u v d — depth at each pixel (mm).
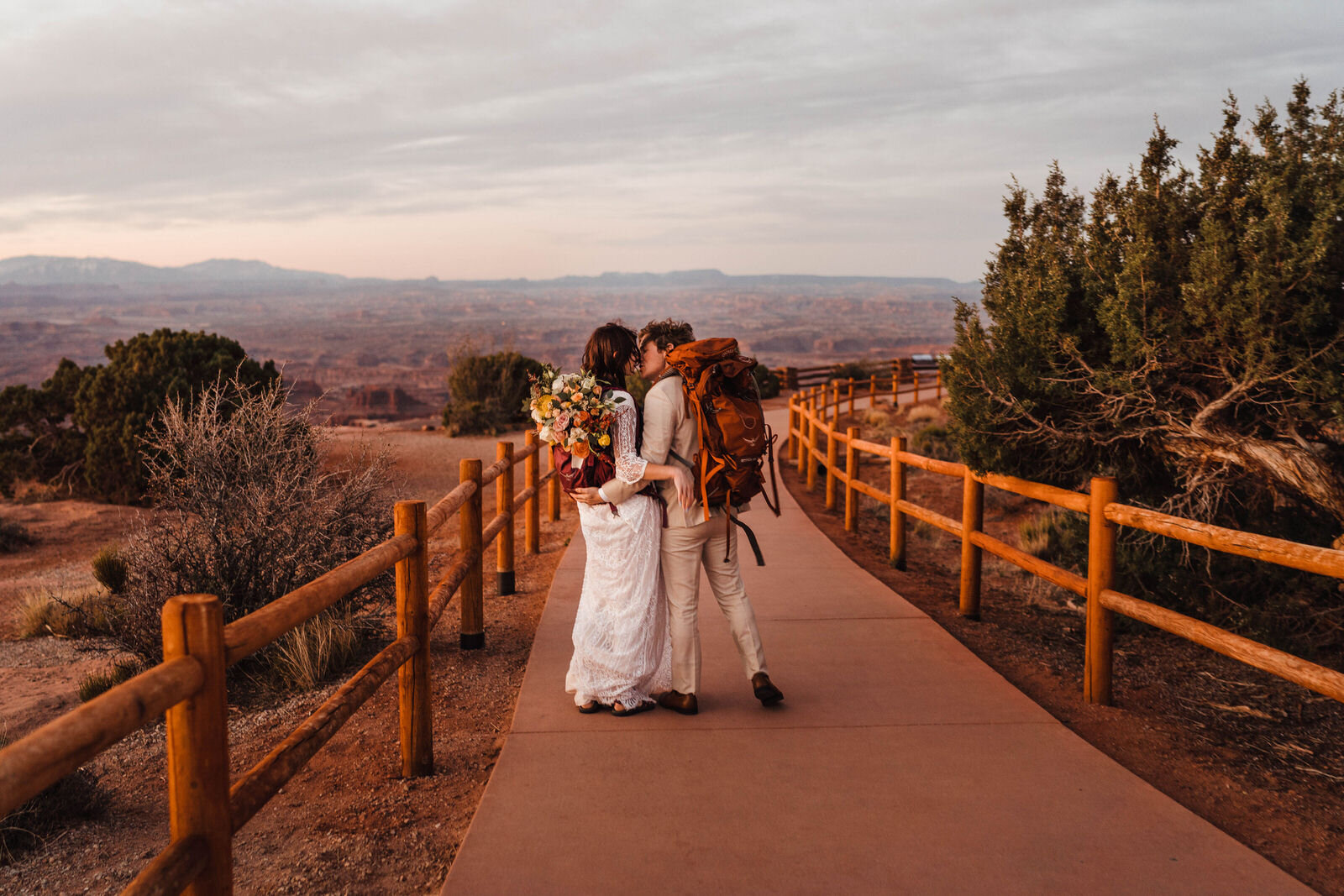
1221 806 3227
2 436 15055
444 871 2783
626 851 2764
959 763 3424
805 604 5922
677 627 3887
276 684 4875
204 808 1790
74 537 11680
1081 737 3734
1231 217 4738
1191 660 5051
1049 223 5961
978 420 5305
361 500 5926
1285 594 5258
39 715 4828
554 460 3854
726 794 3154
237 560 5152
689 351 3617
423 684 3488
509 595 6559
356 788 3426
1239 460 4797
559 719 3881
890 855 2744
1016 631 5609
